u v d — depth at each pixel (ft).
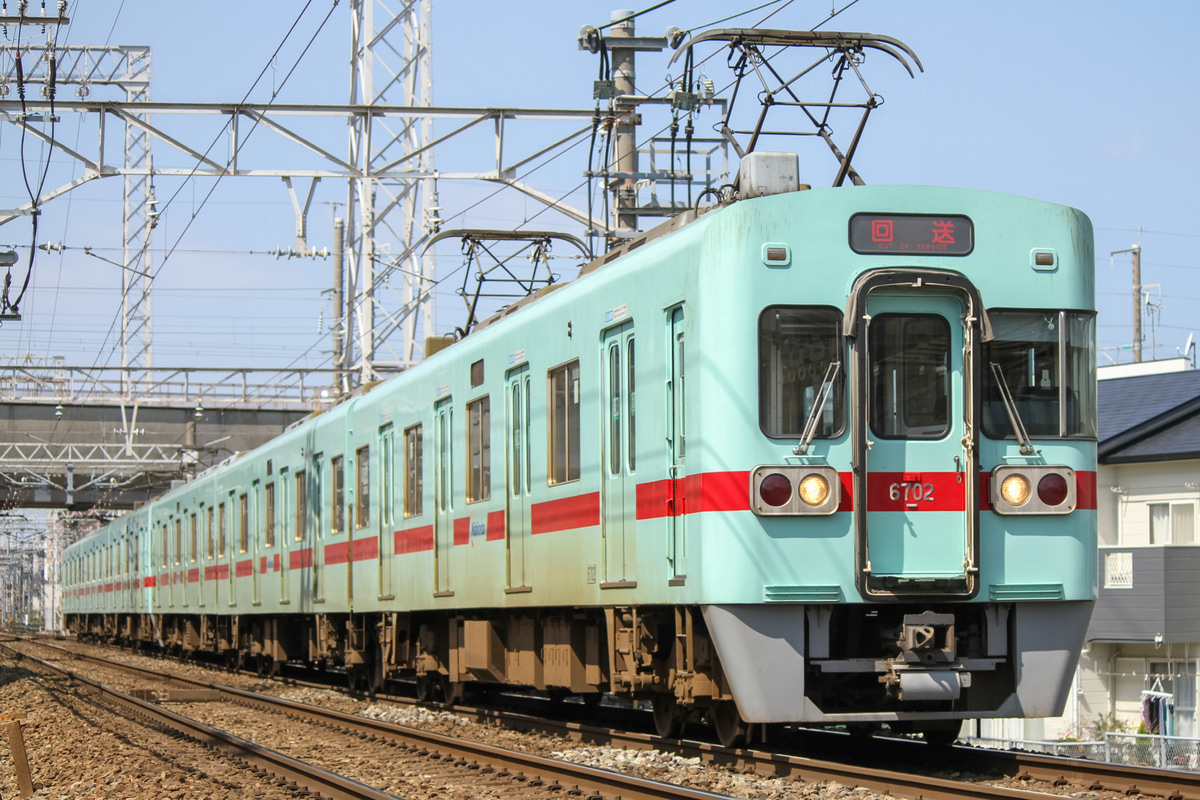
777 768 46.09
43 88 111.65
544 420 61.00
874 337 46.80
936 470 46.62
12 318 95.25
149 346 239.50
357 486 91.40
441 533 74.59
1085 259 49.06
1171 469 107.96
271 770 52.70
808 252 46.62
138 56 248.93
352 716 69.92
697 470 46.62
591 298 56.29
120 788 49.88
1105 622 105.50
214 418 204.85
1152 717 98.48
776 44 54.03
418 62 132.87
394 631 83.82
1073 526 47.52
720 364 46.19
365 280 119.44
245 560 123.24
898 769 48.52
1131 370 144.97
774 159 50.42
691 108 84.38
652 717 67.92
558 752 54.70
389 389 85.51
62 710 84.23
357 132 119.24
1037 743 63.82
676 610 49.55
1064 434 47.80
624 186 96.53
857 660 45.44
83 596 267.59
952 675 45.29
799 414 45.98
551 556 59.67
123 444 198.90
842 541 45.62
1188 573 102.53
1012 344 47.75
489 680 70.64
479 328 79.20
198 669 139.74
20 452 197.16
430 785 47.85
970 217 47.85
